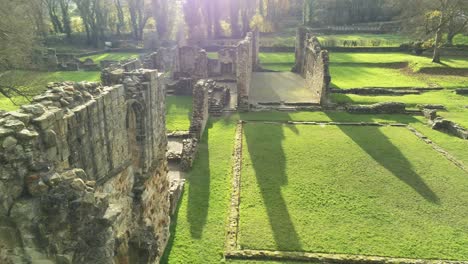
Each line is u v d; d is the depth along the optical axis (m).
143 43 75.56
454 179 19.50
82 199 6.47
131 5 81.38
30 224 6.41
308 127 27.83
